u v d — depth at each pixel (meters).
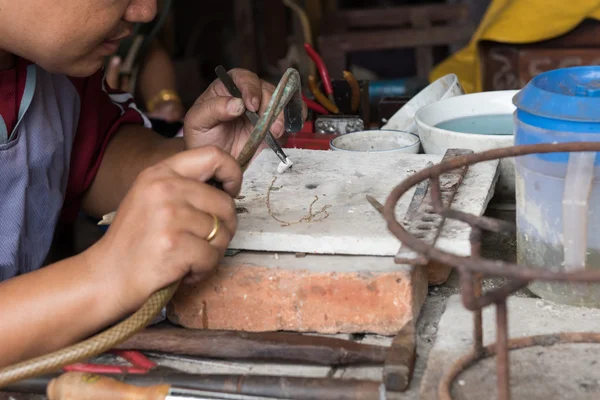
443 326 0.92
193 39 4.17
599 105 0.87
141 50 2.48
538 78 0.97
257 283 0.96
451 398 0.76
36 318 0.91
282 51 3.88
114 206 1.58
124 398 0.79
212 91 1.50
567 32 2.06
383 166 1.22
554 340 0.86
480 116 1.46
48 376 0.86
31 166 1.28
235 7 3.89
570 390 0.79
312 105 1.68
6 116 1.22
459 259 0.62
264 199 1.11
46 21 0.96
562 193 0.89
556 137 0.88
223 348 0.91
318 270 0.94
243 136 1.49
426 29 3.18
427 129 1.31
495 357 0.85
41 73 1.32
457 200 1.05
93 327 0.93
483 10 3.22
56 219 1.38
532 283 0.98
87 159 1.54
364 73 3.21
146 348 0.93
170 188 0.90
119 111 1.64
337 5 4.07
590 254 0.91
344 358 0.88
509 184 1.27
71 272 0.93
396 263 0.90
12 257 1.24
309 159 1.27
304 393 0.80
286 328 0.97
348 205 1.07
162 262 0.88
